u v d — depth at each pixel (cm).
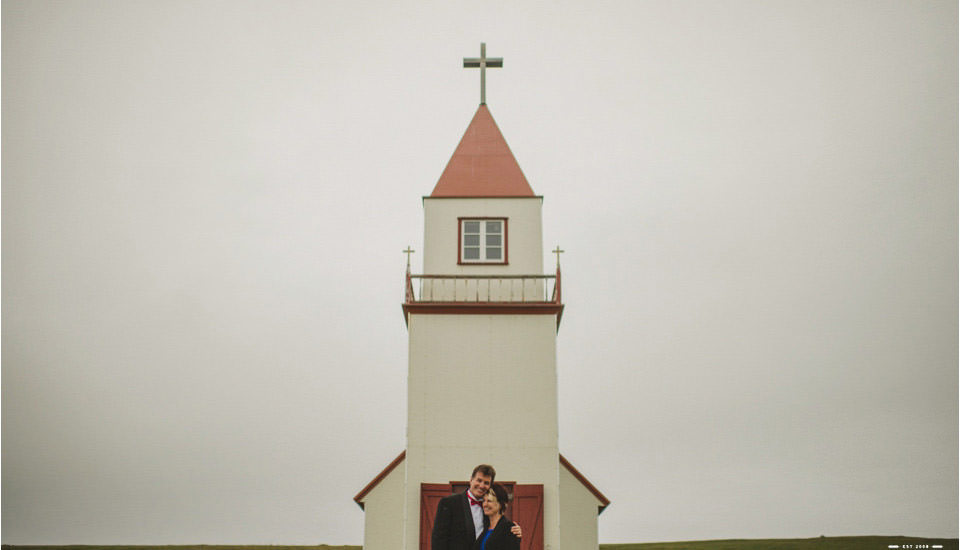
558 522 1852
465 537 971
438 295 2039
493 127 2253
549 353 1958
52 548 3372
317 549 3769
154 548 3434
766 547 3553
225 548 3444
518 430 1906
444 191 2131
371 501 2255
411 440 1895
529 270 2077
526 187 2145
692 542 3803
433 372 1942
